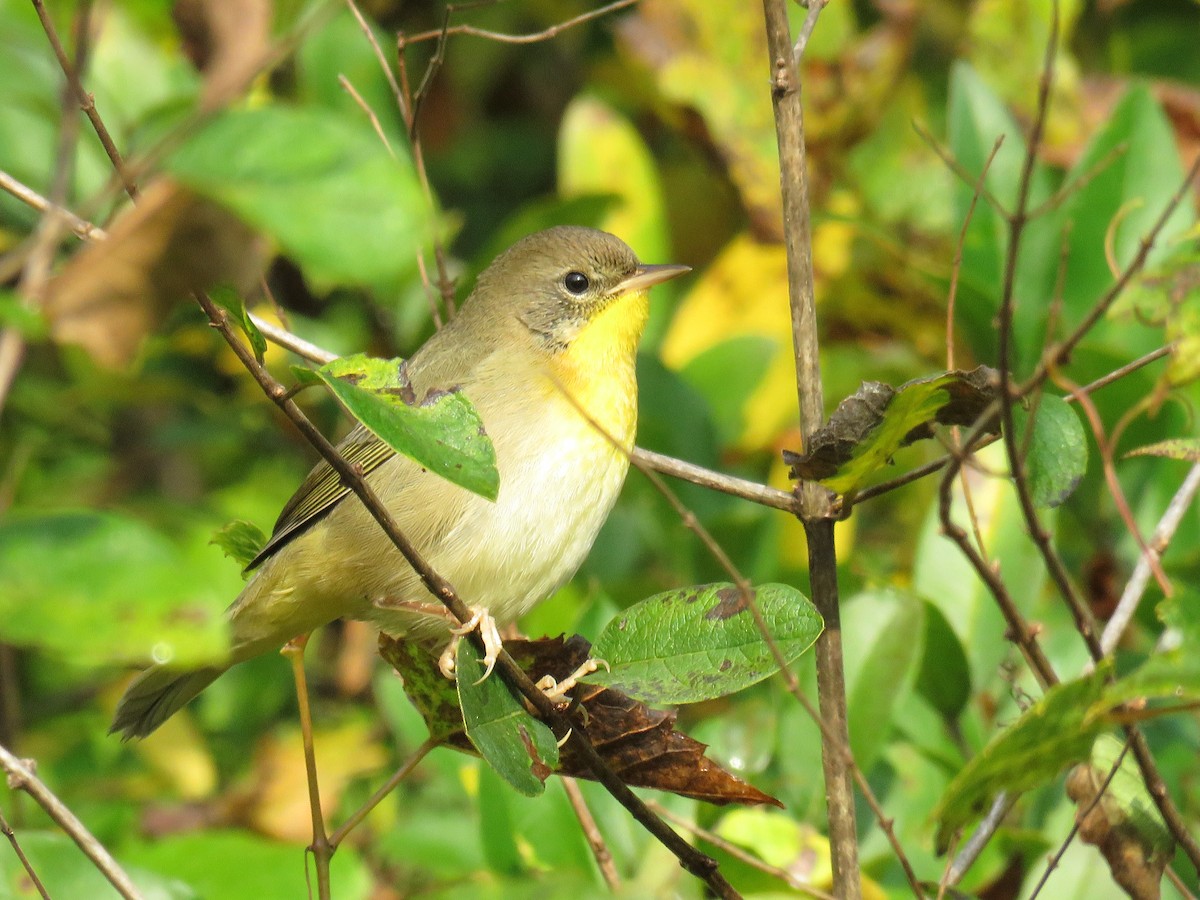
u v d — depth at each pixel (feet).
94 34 34.14
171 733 40.65
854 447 22.89
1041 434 22.41
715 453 38.63
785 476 38.68
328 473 31.78
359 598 31.99
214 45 17.95
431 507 30.71
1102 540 34.96
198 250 15.39
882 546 41.83
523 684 23.24
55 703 43.55
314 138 14.85
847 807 24.27
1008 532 32.50
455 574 30.91
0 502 40.75
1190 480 24.63
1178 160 36.37
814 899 27.63
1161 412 34.19
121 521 16.02
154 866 32.04
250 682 44.98
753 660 23.06
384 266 14.61
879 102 42.78
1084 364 33.73
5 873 25.88
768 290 42.45
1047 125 42.78
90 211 20.12
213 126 14.98
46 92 35.86
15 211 37.70
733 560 36.70
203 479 48.42
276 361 42.29
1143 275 23.89
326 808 38.65
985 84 38.91
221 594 17.83
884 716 30.42
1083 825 23.99
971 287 35.73
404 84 31.42
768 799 24.00
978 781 19.80
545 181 52.21
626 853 30.22
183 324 36.24
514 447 31.12
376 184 14.73
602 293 33.40
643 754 24.21
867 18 46.55
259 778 38.96
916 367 40.96
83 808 36.58
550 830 30.58
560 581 31.76
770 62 25.18
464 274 40.57
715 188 45.52
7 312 14.66
